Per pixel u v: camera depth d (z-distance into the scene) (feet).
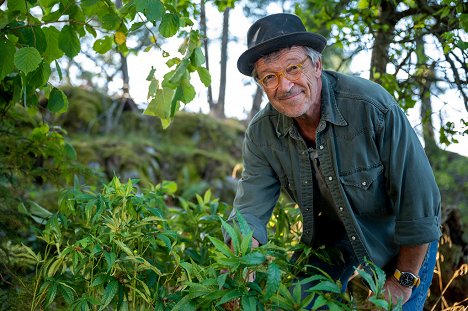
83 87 23.02
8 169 9.91
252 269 5.95
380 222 7.35
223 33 25.94
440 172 19.70
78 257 6.82
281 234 9.22
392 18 10.72
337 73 7.09
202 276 6.23
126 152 19.84
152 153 20.84
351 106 6.75
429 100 11.16
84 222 8.15
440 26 10.05
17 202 9.57
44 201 13.23
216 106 27.02
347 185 6.97
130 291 6.79
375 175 6.86
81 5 7.23
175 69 7.09
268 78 6.64
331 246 8.02
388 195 7.13
